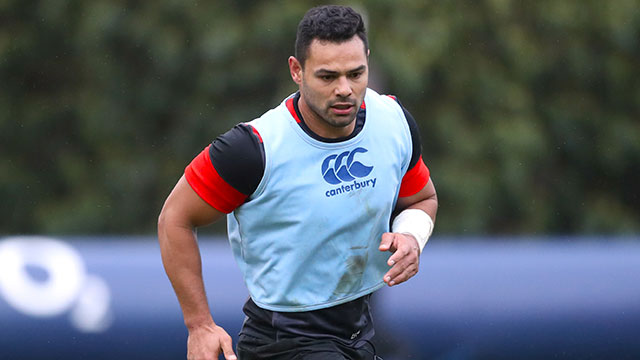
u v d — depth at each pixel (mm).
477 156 39531
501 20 40781
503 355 19469
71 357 18828
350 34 10023
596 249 20156
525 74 41594
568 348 19516
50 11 41938
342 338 11430
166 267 10867
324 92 10102
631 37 42938
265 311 11344
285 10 37469
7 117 44281
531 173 44062
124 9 40562
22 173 44312
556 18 42062
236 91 40500
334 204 10719
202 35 39500
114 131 42875
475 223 38188
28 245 19094
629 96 44594
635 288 19781
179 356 19062
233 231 11383
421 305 19375
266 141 10531
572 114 44031
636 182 45906
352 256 11047
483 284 19578
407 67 36125
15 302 18781
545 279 19766
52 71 44750
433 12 38844
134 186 41969
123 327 19000
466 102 40750
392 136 11031
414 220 11602
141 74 42469
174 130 42688
